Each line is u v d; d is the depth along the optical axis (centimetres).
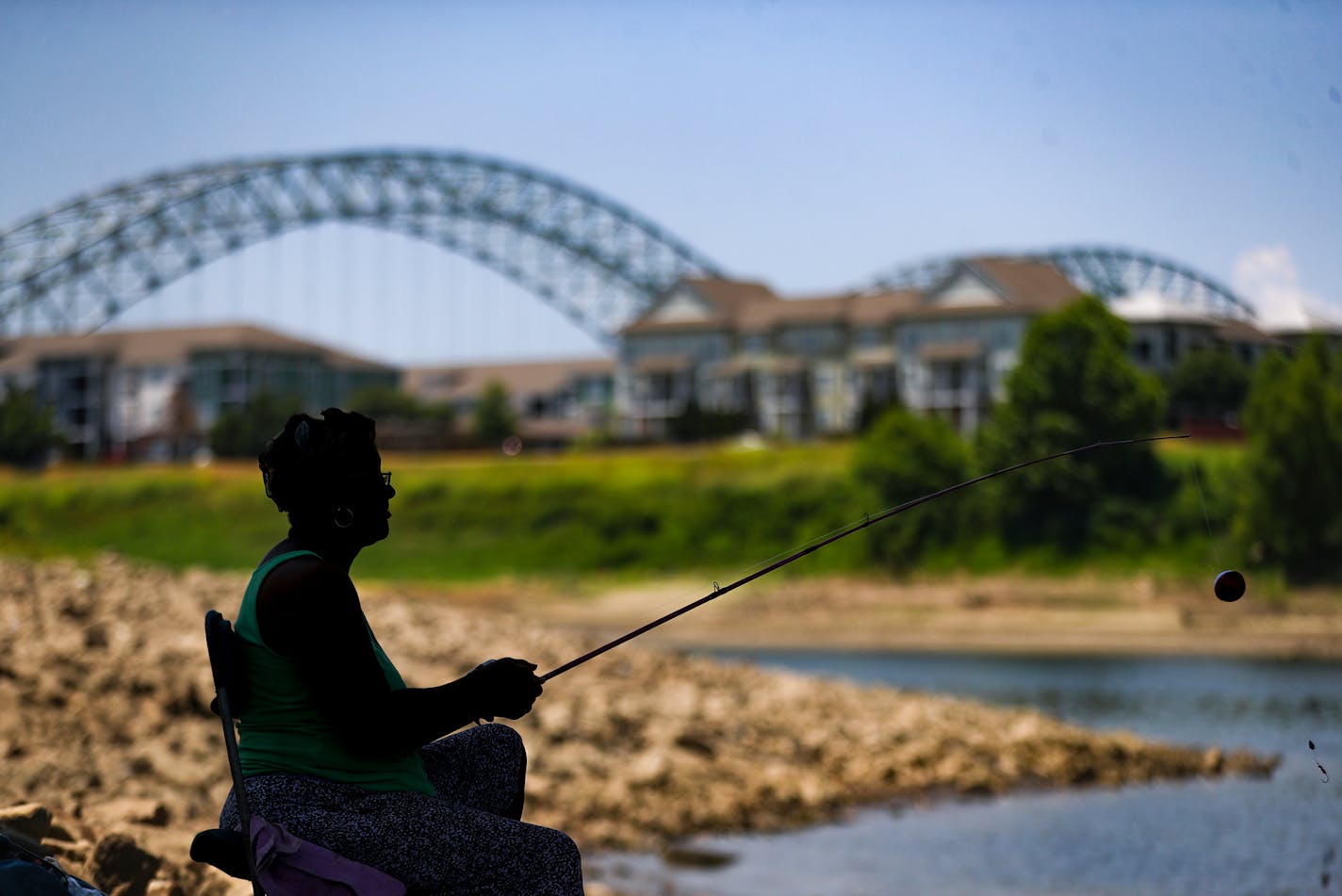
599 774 1191
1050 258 11644
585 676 1666
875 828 1130
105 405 12925
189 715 1010
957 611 5838
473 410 13050
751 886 916
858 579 6525
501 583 7381
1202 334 7550
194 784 830
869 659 4656
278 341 12988
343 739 294
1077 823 1158
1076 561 6019
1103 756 1484
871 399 9469
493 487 8150
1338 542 5062
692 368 11188
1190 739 1944
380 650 315
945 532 6488
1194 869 973
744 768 1280
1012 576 6106
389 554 7812
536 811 1068
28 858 314
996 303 10000
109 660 1090
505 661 306
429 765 321
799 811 1179
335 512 306
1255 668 3869
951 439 6694
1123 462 6162
